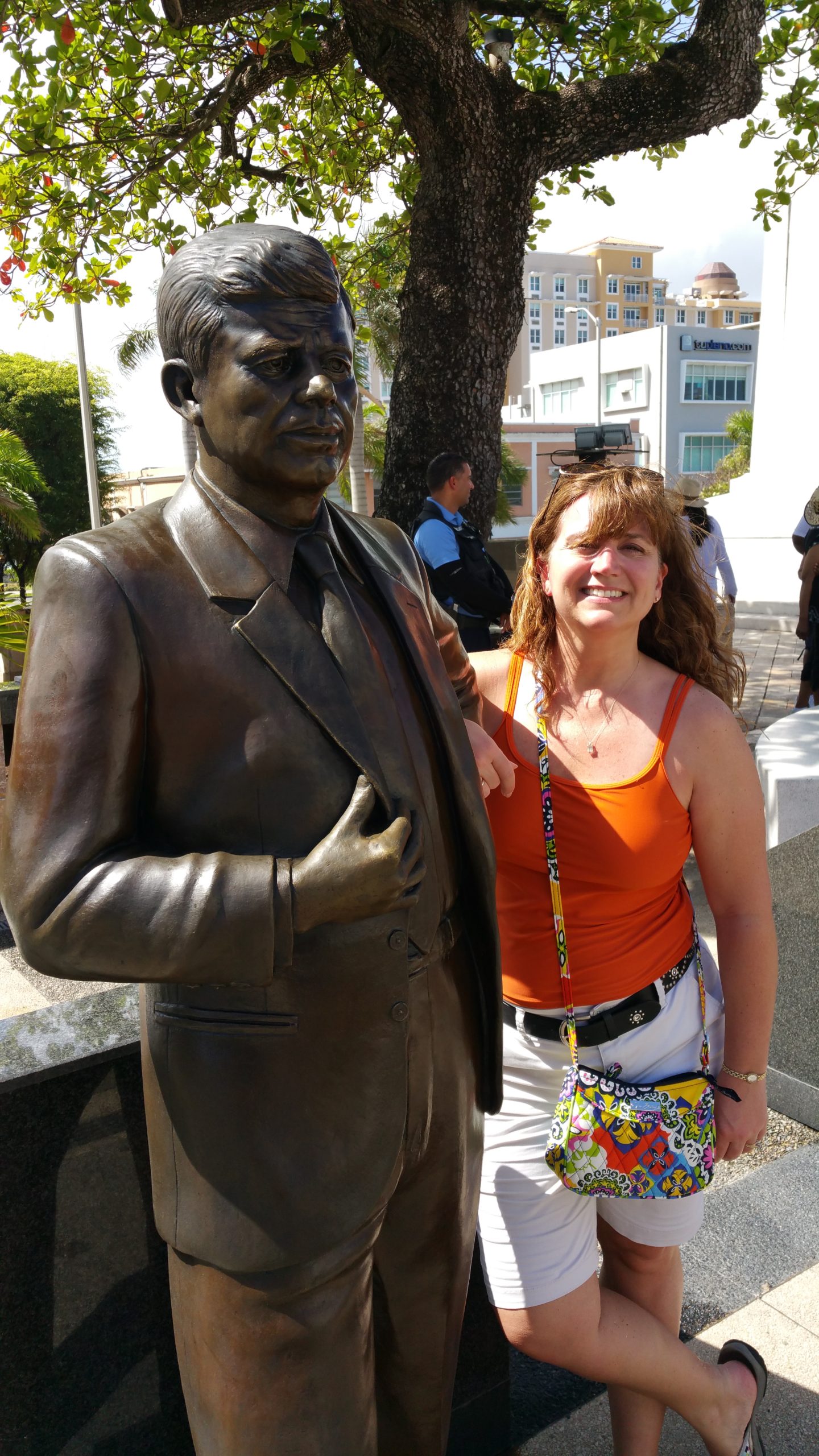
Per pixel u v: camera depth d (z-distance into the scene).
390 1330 1.50
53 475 29.02
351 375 1.22
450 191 5.76
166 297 1.19
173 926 1.09
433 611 1.60
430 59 5.37
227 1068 1.21
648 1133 1.67
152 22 5.68
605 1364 1.80
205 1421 1.30
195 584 1.19
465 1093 1.43
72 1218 1.67
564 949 1.72
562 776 1.75
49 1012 1.78
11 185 6.92
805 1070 3.37
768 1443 2.15
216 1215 1.22
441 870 1.37
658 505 1.75
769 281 16.77
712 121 5.95
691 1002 1.80
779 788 3.39
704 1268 2.66
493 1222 1.79
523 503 49.91
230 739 1.18
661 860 1.71
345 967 1.22
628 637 1.74
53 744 1.12
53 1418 1.70
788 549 16.72
